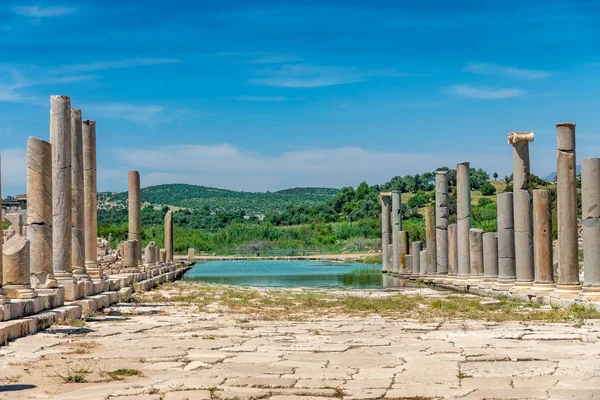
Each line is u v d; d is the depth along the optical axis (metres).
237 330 20.59
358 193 147.25
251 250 105.06
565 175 27.27
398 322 22.75
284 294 35.50
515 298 31.17
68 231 25.83
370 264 75.44
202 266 73.94
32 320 19.69
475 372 13.97
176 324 22.19
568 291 27.28
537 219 29.92
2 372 14.18
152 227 112.81
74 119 28.89
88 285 27.67
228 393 12.38
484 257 36.56
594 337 18.08
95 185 32.78
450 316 24.72
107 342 18.06
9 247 21.19
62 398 12.09
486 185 120.19
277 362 15.16
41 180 23.27
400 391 12.45
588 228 25.45
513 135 31.77
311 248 105.19
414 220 108.44
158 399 11.95
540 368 14.21
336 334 19.62
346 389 12.65
